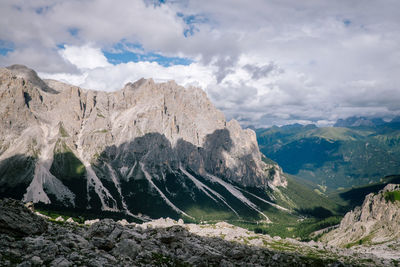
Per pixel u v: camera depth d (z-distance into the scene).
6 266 49.50
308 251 178.62
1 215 67.50
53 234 73.81
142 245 82.88
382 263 154.88
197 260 84.50
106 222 92.12
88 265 56.59
